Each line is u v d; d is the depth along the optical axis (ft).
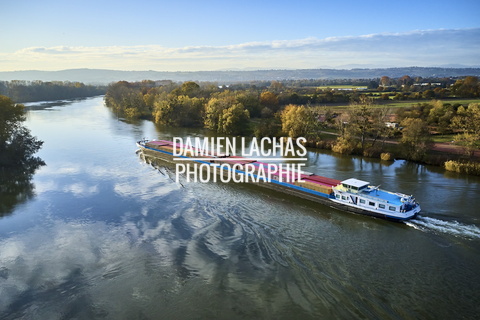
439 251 157.48
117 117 642.22
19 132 342.44
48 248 167.84
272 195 237.04
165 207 215.31
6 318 121.60
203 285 137.39
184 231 183.42
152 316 120.88
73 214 206.08
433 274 140.67
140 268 149.69
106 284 139.54
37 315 122.83
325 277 140.67
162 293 133.08
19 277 144.87
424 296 127.65
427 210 200.03
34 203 223.10
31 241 174.81
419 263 148.66
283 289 133.80
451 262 148.66
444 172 282.77
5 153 310.04
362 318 116.88
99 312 123.65
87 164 313.73
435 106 442.50
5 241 175.01
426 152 320.29
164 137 448.65
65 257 159.53
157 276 143.84
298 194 231.30
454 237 169.58
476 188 238.27
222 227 187.21
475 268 143.95
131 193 240.32
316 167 302.45
